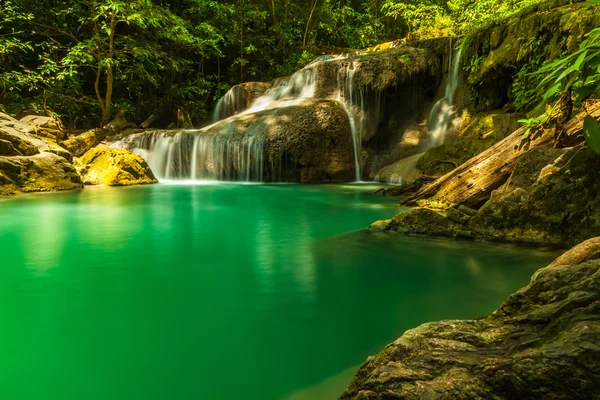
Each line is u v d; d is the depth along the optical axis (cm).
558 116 478
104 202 782
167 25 1539
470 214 505
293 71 1817
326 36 2248
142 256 421
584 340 117
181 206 749
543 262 379
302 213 678
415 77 1300
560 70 125
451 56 1279
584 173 414
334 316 273
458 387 120
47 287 329
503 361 123
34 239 489
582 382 109
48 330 253
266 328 255
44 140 1070
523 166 507
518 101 897
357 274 357
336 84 1338
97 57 1406
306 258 411
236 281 342
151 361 216
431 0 2073
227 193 937
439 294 310
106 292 318
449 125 1204
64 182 954
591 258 208
